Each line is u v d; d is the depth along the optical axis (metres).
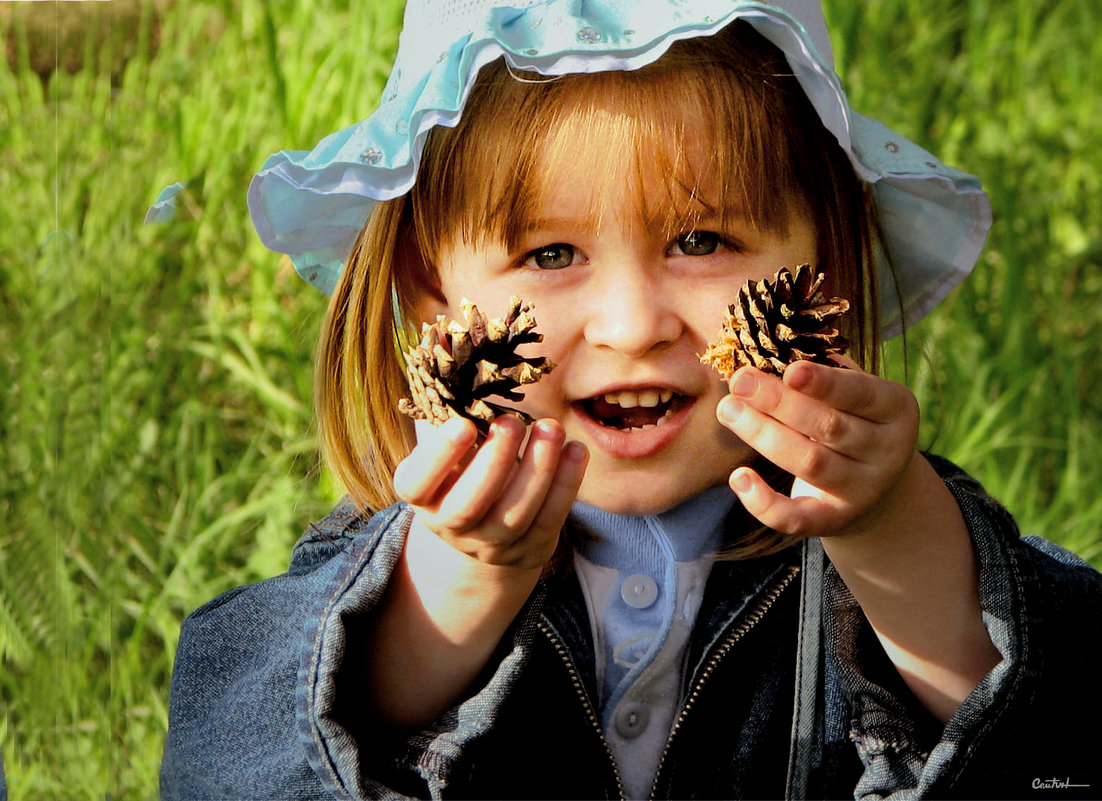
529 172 0.74
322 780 0.71
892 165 0.80
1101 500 1.15
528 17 0.74
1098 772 0.74
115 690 1.07
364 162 0.76
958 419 1.19
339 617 0.71
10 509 1.17
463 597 0.71
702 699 0.76
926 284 0.87
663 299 0.74
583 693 0.76
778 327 0.68
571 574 0.77
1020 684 0.71
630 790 0.77
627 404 0.75
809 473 0.67
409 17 0.79
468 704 0.71
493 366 0.65
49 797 1.05
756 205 0.75
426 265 0.80
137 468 1.18
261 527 1.14
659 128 0.73
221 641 0.76
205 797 0.74
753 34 0.77
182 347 1.23
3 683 1.09
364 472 0.85
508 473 0.66
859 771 0.78
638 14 0.74
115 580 1.12
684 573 0.77
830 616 0.76
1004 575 0.72
